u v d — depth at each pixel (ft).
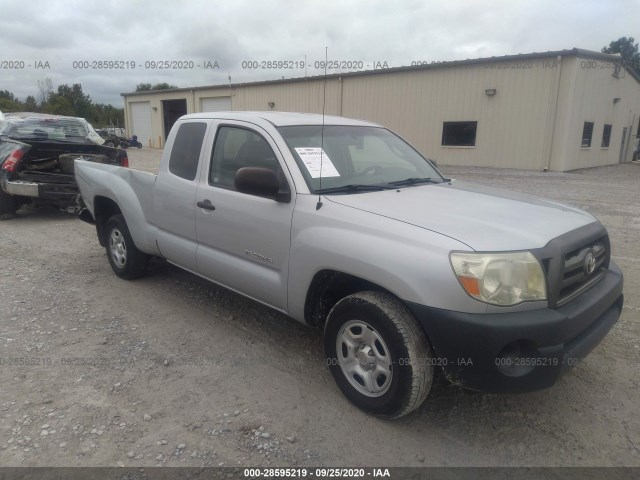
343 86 79.97
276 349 13.12
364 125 14.94
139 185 16.37
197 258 14.14
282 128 12.56
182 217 14.47
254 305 16.06
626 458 9.21
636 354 12.92
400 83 73.26
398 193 11.89
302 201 11.12
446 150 70.54
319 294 11.22
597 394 11.19
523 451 9.38
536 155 62.85
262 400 10.82
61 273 19.07
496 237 9.10
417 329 9.27
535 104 61.72
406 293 9.04
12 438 9.39
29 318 14.79
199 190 13.78
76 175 20.36
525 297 8.70
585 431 9.96
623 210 33.63
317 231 10.61
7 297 16.42
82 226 27.94
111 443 9.34
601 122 73.67
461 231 9.23
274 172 11.60
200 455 9.09
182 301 16.31
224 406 10.59
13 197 29.27
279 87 89.86
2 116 42.75
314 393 11.12
